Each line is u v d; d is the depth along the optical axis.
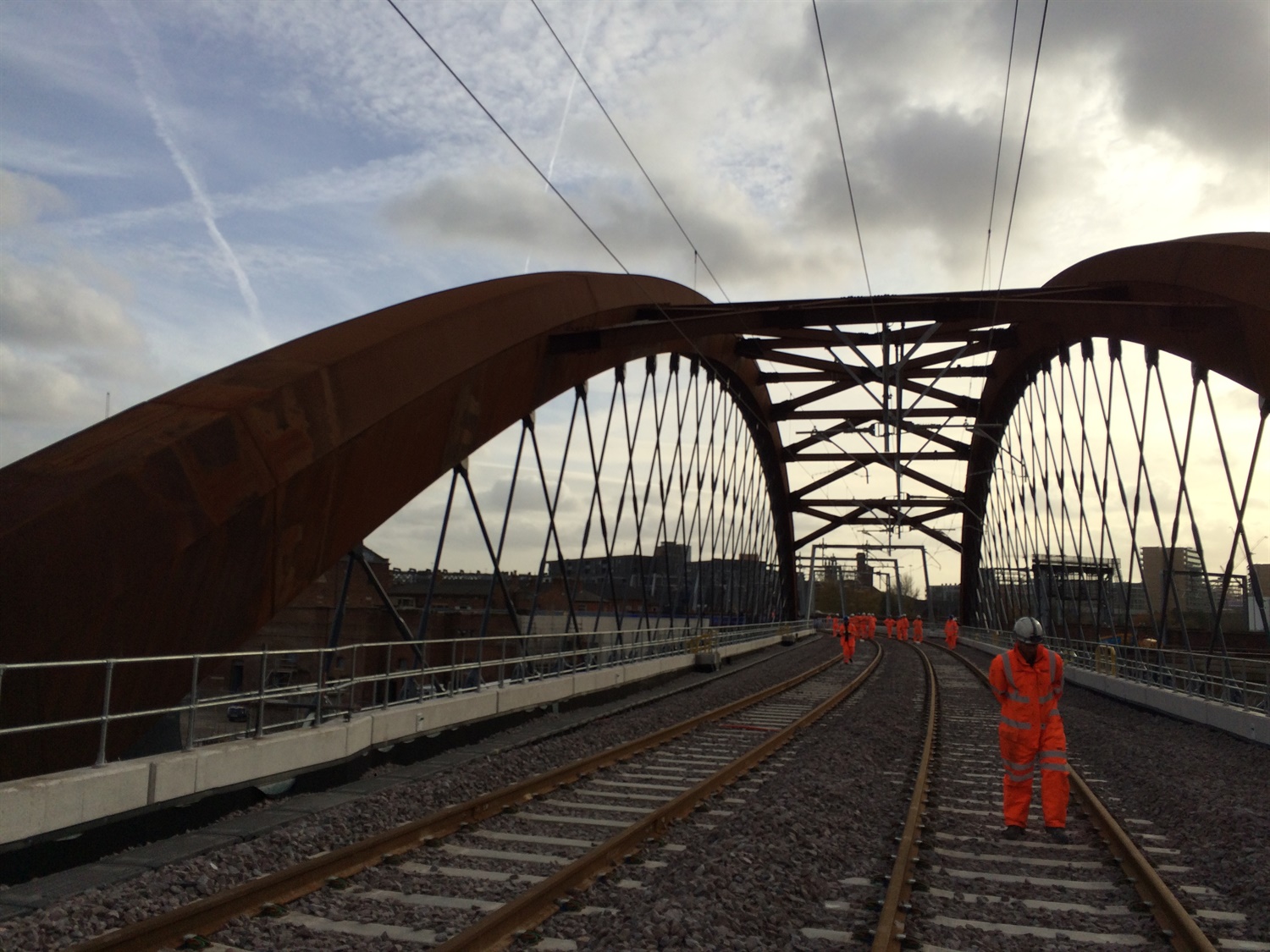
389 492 15.09
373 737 11.54
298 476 12.73
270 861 7.08
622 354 25.19
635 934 5.28
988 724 17.86
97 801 7.13
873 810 9.41
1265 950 5.57
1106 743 15.78
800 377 45.31
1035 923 5.99
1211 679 19.05
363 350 14.48
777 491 59.69
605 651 22.36
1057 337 31.41
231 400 12.34
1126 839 7.70
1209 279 18.67
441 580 34.66
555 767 12.20
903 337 26.56
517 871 6.88
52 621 9.45
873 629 63.41
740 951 5.23
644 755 13.05
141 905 5.88
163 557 10.62
